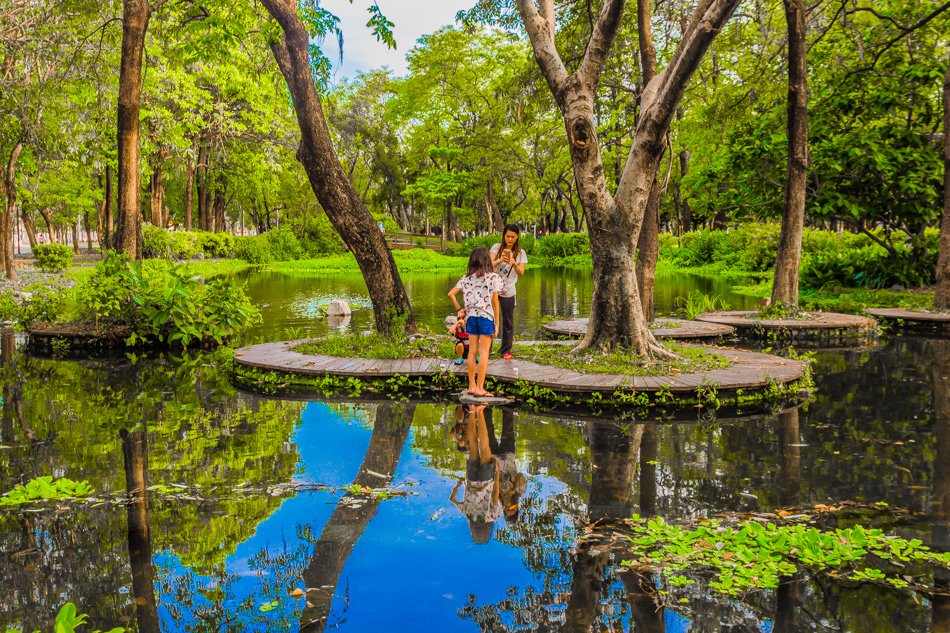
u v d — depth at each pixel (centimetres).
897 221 1980
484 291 762
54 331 1184
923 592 314
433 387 830
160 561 355
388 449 567
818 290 2078
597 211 891
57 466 519
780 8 2038
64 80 2034
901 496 442
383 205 6981
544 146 4669
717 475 490
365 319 1592
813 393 788
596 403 737
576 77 867
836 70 2003
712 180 2070
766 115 1975
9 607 306
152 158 3172
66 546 374
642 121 856
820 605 303
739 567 336
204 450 562
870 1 2020
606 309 907
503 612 298
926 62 1911
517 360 925
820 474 489
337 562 354
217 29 1266
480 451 560
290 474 500
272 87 3534
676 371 820
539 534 387
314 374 858
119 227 1297
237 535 388
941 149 1886
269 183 4591
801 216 1455
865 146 1855
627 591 319
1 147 2353
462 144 5212
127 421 665
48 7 1827
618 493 455
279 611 303
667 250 4512
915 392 788
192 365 1018
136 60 1291
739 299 2116
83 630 285
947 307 1535
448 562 353
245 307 1254
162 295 1195
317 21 1157
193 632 284
